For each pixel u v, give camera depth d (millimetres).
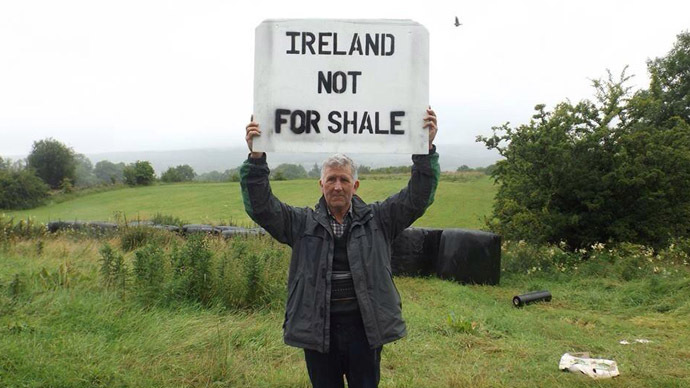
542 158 14547
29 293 6094
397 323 3029
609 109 14414
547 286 10586
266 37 2992
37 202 57219
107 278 6867
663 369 5559
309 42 2998
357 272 2982
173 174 78250
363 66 3012
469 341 6277
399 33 3021
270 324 6152
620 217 14344
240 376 4691
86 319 5465
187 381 4473
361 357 3031
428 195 3131
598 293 9680
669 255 12500
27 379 4086
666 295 9180
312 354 3084
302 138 3002
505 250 12836
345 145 3014
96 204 46625
